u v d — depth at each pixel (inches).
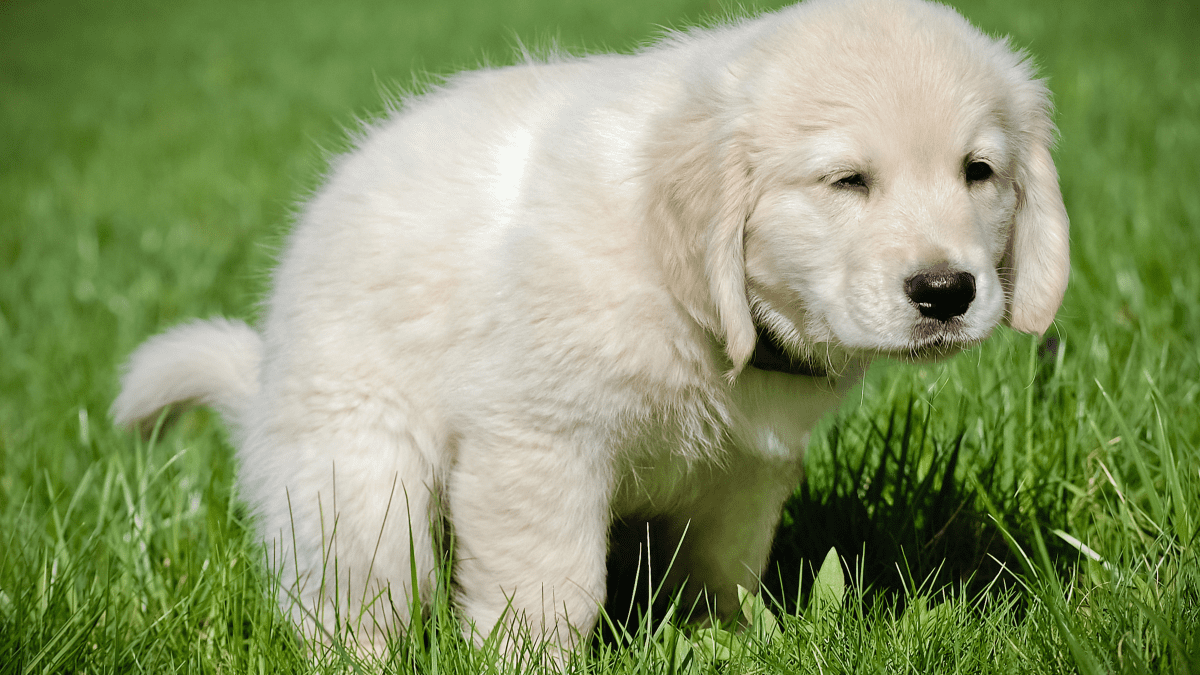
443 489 148.3
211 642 142.5
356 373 145.9
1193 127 406.6
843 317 123.9
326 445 147.0
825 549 165.3
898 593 151.9
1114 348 204.4
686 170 127.2
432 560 149.8
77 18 1032.8
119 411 175.3
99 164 506.0
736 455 147.3
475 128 148.0
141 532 159.3
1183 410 181.9
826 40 129.3
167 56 832.9
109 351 263.4
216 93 682.8
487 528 136.7
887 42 128.0
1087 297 229.3
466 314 138.7
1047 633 127.6
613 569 172.6
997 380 188.7
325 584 145.6
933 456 169.5
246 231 372.2
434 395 144.1
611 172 130.5
